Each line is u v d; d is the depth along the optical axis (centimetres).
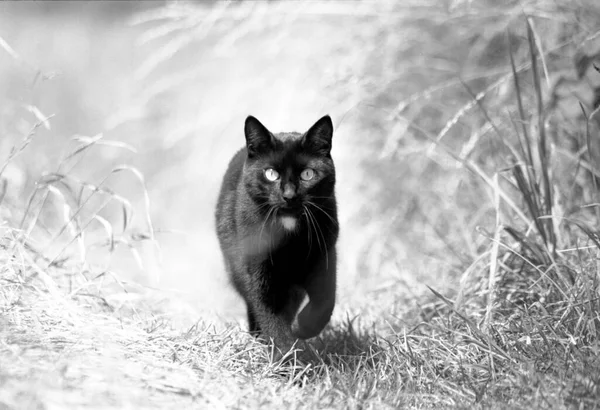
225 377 796
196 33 1722
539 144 1081
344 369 887
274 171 950
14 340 732
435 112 1587
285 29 1659
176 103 2031
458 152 1480
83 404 624
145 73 1831
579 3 1359
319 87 1603
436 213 1481
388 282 1296
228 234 1030
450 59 1595
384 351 927
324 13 1602
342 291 1356
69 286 998
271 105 1678
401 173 1573
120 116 1989
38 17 2670
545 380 771
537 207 1059
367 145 1582
